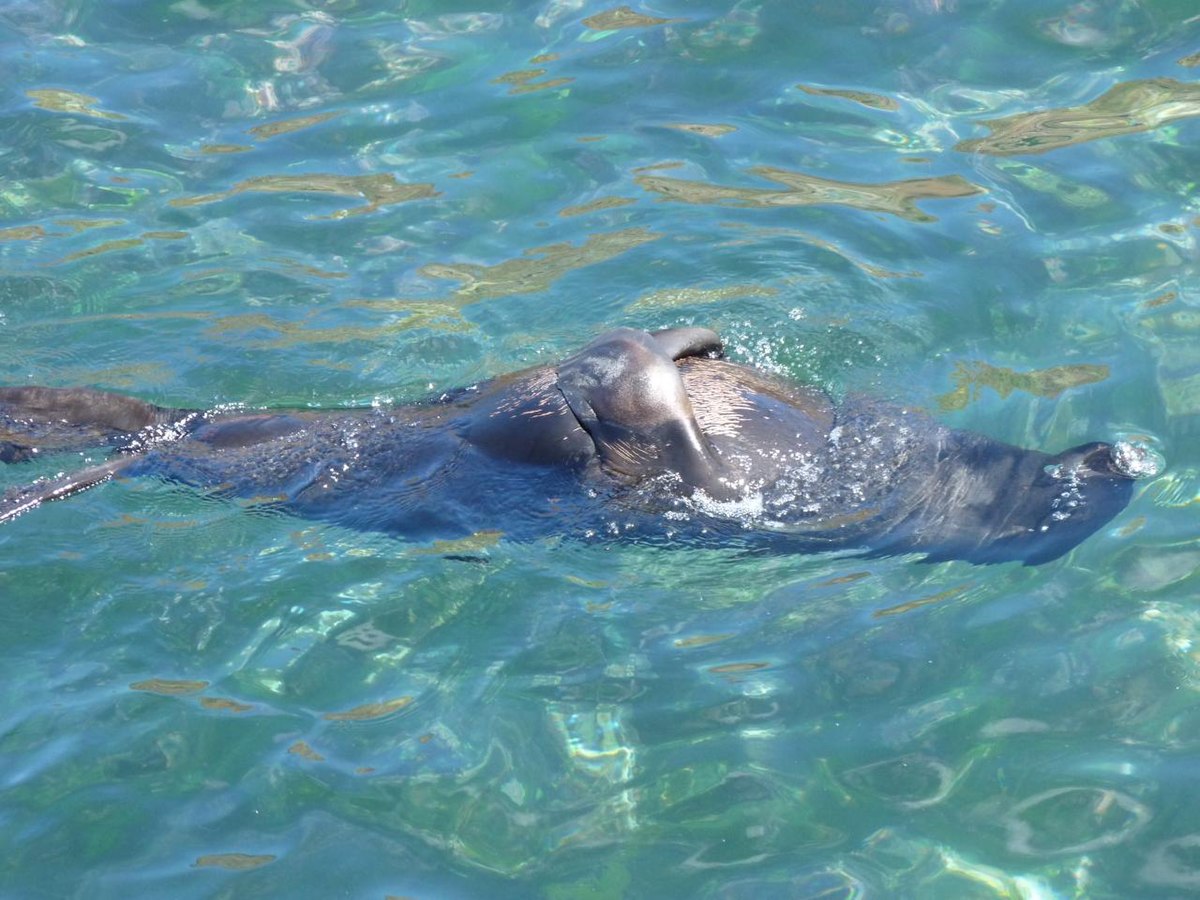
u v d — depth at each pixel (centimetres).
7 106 1071
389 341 833
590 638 606
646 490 646
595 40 1148
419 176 1000
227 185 994
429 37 1161
